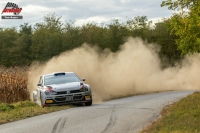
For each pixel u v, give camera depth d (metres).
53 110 20.62
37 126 15.30
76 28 78.44
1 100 33.19
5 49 91.31
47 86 22.80
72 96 22.17
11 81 34.53
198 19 19.00
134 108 19.14
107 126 14.29
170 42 66.31
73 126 14.70
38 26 96.31
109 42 70.69
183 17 21.75
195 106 17.38
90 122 15.38
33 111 20.41
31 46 86.75
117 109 19.11
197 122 13.19
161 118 14.92
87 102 22.61
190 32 20.52
